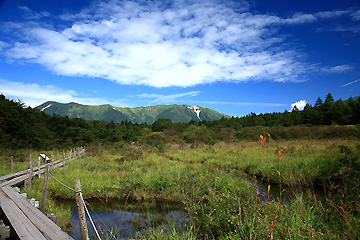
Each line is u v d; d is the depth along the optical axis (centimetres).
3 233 397
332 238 349
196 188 759
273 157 1240
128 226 554
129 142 3406
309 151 1377
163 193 797
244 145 2311
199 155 1773
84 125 3816
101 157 1786
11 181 848
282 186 837
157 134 3981
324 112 5791
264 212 446
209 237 448
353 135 2698
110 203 750
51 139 2827
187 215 621
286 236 362
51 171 1139
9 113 2798
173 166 1189
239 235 386
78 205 360
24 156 1806
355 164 805
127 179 921
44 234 393
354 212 454
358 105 5203
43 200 584
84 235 358
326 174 825
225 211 489
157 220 590
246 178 954
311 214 438
